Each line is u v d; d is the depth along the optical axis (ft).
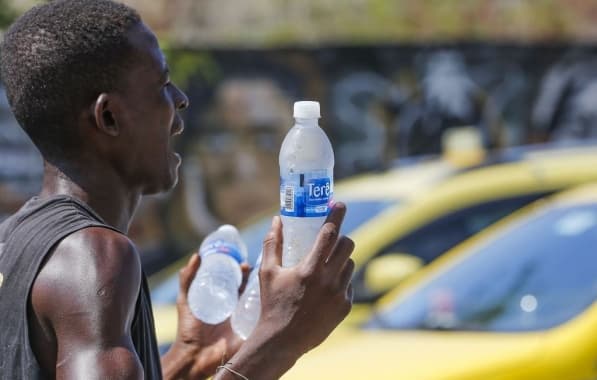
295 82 54.65
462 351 19.74
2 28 26.86
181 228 53.06
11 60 9.95
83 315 8.66
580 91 59.16
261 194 54.08
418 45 56.59
